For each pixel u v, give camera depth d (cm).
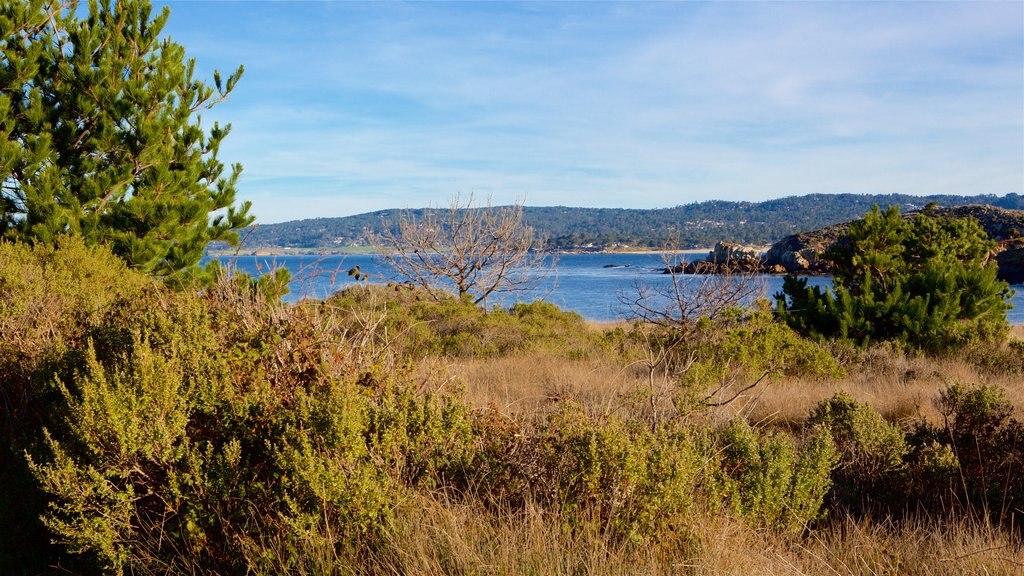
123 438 343
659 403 588
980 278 1538
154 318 460
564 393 662
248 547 333
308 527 340
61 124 1249
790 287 1645
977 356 1273
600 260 16988
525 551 324
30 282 680
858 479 536
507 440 436
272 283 568
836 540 417
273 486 365
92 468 336
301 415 380
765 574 339
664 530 366
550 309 1744
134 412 352
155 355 384
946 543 400
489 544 330
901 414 813
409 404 428
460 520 356
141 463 362
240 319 494
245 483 360
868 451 550
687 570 336
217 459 363
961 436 568
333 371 458
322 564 321
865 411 605
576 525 354
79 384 364
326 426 366
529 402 754
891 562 383
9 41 1223
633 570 319
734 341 1166
